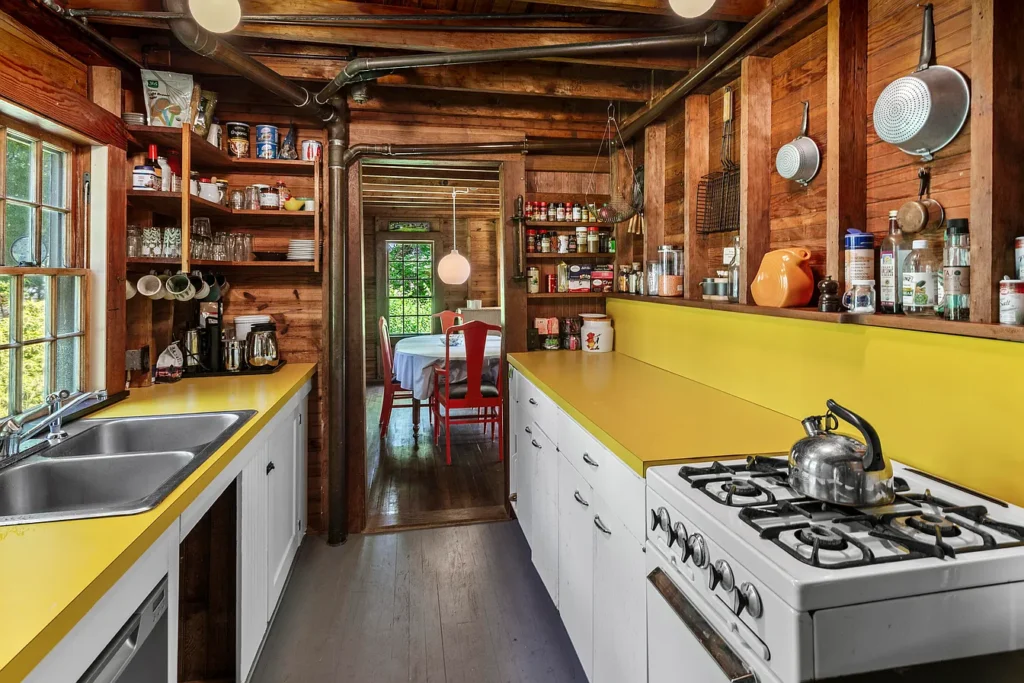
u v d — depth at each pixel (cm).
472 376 408
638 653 136
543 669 196
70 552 96
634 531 138
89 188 211
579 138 328
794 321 174
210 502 142
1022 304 107
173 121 234
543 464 234
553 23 237
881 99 137
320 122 295
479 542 295
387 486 373
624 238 325
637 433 157
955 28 129
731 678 89
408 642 211
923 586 84
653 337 277
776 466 127
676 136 273
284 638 213
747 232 197
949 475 122
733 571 95
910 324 126
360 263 306
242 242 271
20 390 181
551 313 341
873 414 144
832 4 157
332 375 289
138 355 239
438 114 309
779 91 194
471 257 782
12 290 179
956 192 129
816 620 80
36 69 180
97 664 90
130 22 194
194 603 193
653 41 213
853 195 157
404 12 226
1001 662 87
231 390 237
